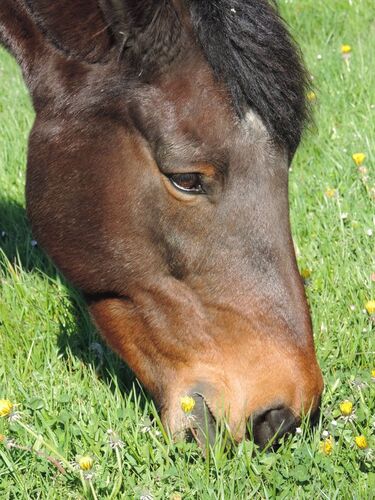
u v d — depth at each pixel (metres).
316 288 6.65
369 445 5.06
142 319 5.14
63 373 5.93
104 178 5.07
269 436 4.85
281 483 4.77
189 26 4.76
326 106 9.48
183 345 4.98
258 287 4.82
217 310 4.88
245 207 4.78
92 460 4.85
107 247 5.14
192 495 4.74
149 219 4.96
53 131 5.27
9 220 8.14
